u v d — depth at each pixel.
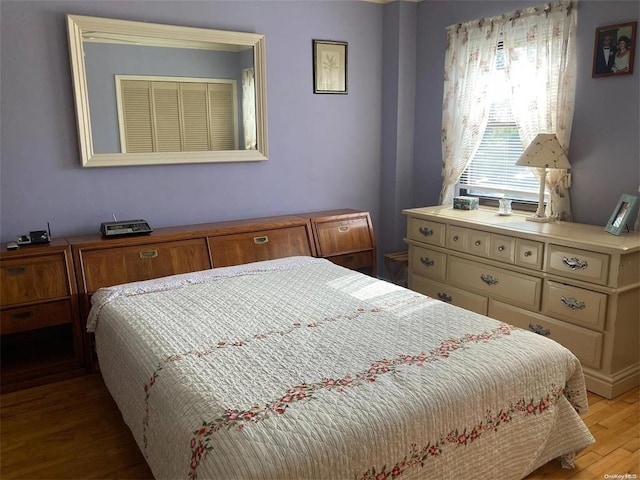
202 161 3.45
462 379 1.72
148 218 3.37
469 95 3.63
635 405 2.55
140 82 3.19
